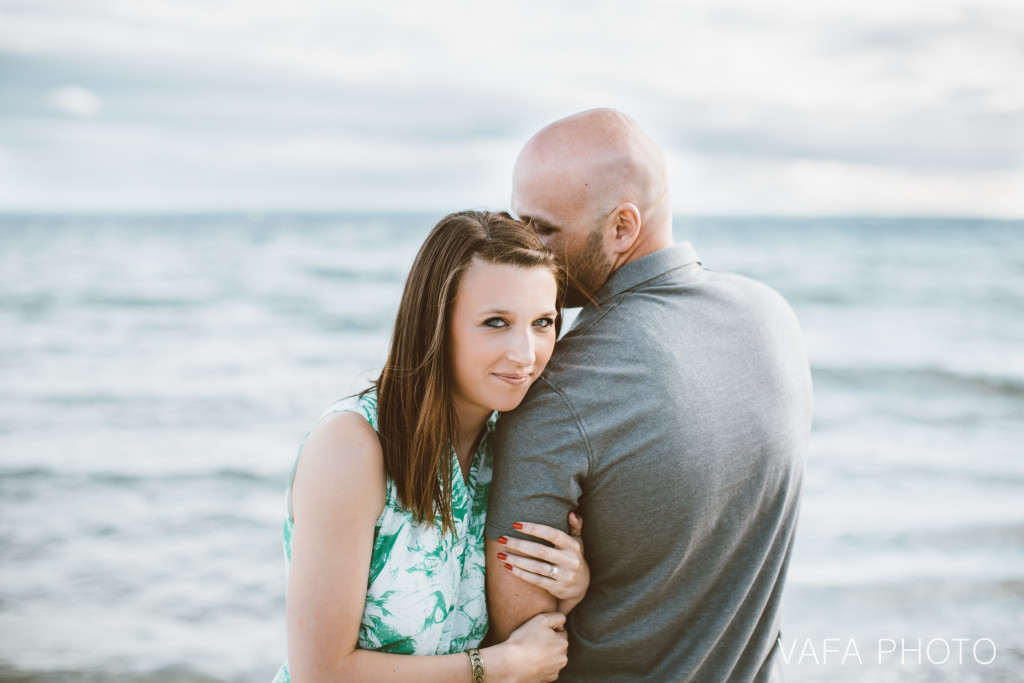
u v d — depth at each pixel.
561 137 1.65
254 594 5.42
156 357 15.25
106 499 7.50
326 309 20.97
